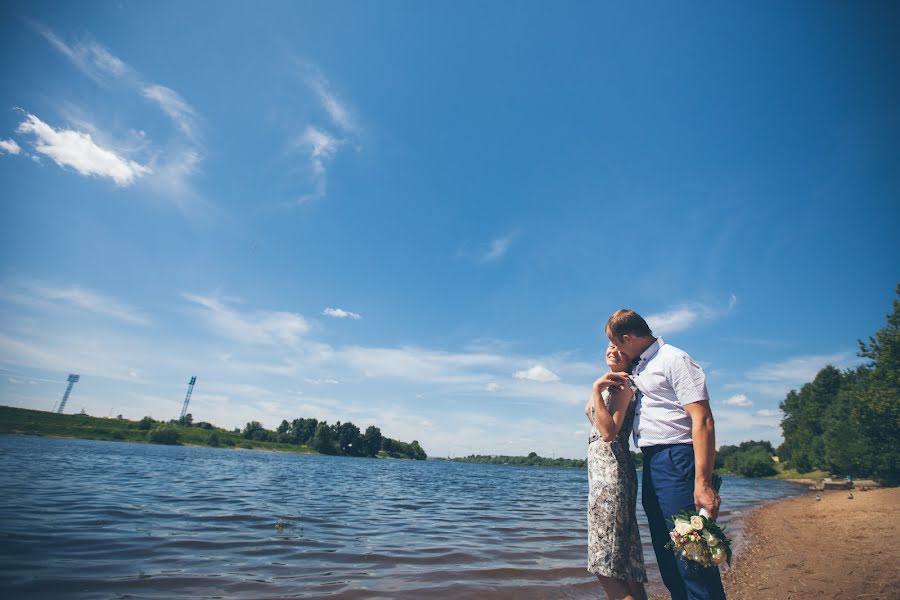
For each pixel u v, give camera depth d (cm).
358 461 10800
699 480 242
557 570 729
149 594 493
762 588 647
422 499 2120
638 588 265
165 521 977
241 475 2948
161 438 10812
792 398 8488
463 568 718
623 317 301
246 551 738
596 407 276
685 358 270
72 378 16850
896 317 2530
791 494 3572
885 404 2519
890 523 1304
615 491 270
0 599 447
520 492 3136
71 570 562
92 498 1266
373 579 617
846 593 592
